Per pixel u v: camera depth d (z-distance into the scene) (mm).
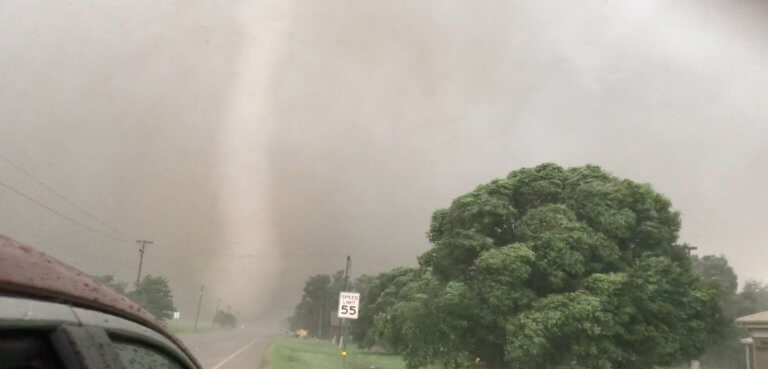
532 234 21688
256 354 38312
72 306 1896
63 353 1694
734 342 30719
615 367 19531
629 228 21609
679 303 20406
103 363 1827
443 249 22734
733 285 37438
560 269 20531
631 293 19797
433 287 22219
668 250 22359
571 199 23000
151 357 2395
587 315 18672
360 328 55344
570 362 19594
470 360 21953
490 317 20578
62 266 2031
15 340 1576
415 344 22125
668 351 19594
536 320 19203
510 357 19938
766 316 22906
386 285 47094
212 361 30891
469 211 22438
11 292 1585
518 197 23953
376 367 31547
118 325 2139
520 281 20484
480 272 21094
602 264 21156
